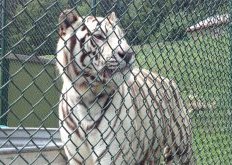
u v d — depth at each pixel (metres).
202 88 3.43
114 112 3.23
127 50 2.74
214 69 3.59
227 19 3.82
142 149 3.53
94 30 2.74
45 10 2.03
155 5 2.77
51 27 3.57
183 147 4.10
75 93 3.14
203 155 3.91
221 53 3.81
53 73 3.27
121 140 3.32
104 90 2.98
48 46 3.15
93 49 2.94
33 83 2.04
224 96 3.73
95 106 3.17
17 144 4.02
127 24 2.63
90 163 3.35
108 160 3.28
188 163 4.16
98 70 2.86
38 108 6.52
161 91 3.82
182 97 3.43
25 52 3.87
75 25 2.93
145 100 3.13
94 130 3.21
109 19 2.92
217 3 3.62
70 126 3.23
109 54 2.86
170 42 2.99
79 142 3.25
